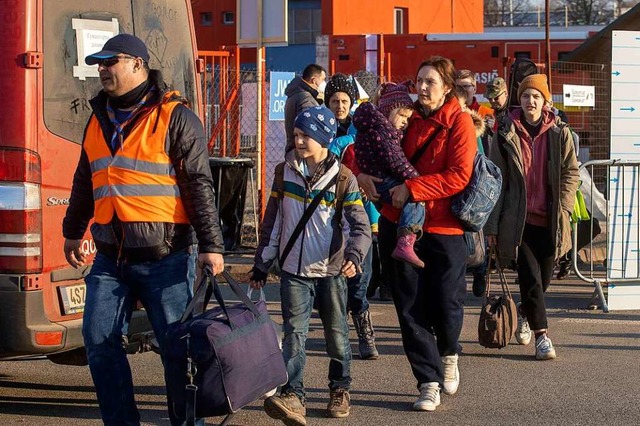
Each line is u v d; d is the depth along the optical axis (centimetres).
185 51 841
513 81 1188
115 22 743
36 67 668
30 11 668
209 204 570
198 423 575
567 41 2966
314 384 802
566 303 1154
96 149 575
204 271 565
